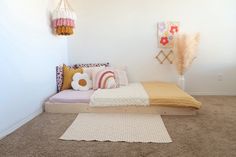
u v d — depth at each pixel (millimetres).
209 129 2342
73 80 3568
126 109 2938
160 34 3984
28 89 2672
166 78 4102
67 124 2535
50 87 3371
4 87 2186
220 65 4016
